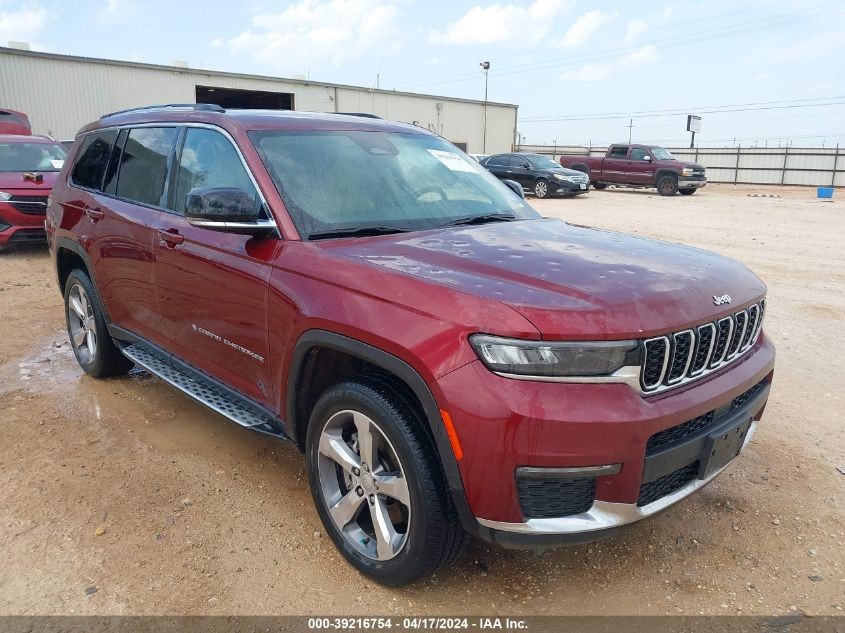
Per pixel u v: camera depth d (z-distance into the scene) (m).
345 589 2.69
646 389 2.30
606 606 2.62
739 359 2.81
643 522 2.40
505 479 2.19
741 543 3.04
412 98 40.47
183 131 3.76
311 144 3.42
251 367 3.17
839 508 3.34
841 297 7.59
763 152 38.34
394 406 2.45
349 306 2.54
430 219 3.31
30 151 10.82
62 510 3.21
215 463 3.69
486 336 2.20
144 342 4.08
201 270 3.34
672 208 19.03
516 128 47.25
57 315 6.77
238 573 2.78
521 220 3.59
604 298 2.29
